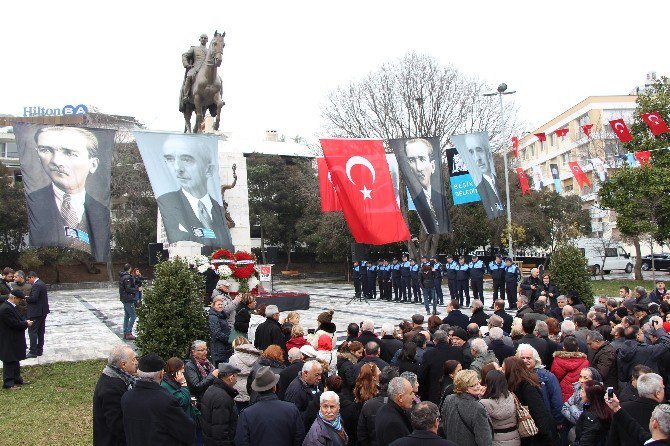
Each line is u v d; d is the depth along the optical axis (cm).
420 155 1461
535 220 3925
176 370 600
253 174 4584
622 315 938
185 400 596
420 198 1448
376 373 605
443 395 591
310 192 4225
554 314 1204
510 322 1035
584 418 545
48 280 4238
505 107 3300
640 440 464
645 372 569
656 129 1822
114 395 546
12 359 1044
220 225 1415
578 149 4819
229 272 1419
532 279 1557
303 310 2111
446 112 3244
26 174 1066
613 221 4503
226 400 571
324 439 512
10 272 1420
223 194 1895
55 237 1066
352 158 1338
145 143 1372
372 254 4147
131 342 1469
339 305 2378
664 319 951
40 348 1283
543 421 545
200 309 1098
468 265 2247
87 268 4375
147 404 512
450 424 519
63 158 1089
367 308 2242
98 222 1098
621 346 746
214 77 1961
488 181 1614
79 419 884
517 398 562
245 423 520
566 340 707
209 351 1076
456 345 768
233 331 982
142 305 1077
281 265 4941
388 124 3288
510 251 2514
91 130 1116
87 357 1288
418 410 445
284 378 677
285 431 517
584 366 688
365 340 808
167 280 1081
